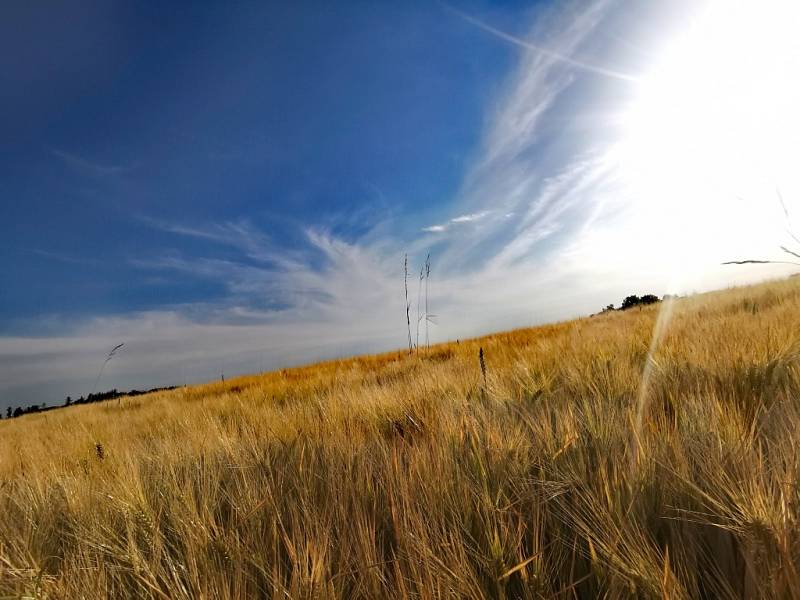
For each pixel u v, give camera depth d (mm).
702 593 1276
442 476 1998
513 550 1427
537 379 4367
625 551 1320
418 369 8734
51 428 10453
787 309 6305
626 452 1930
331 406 4750
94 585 1615
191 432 4969
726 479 1488
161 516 2283
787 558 1037
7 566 1823
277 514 1876
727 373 3348
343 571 1471
